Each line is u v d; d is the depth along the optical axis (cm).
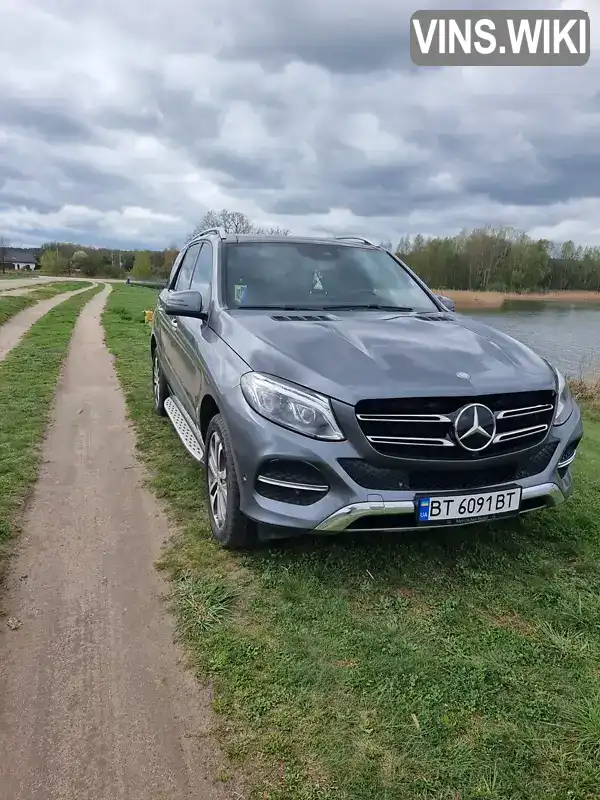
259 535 307
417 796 191
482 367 307
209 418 379
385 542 350
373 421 280
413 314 406
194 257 538
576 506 416
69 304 2641
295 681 240
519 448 302
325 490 285
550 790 193
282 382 294
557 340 1814
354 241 505
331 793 192
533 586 310
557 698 232
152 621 283
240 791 194
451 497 288
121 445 554
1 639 269
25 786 196
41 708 229
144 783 198
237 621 279
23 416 641
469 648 260
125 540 364
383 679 241
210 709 228
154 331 634
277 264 444
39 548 353
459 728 217
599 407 970
